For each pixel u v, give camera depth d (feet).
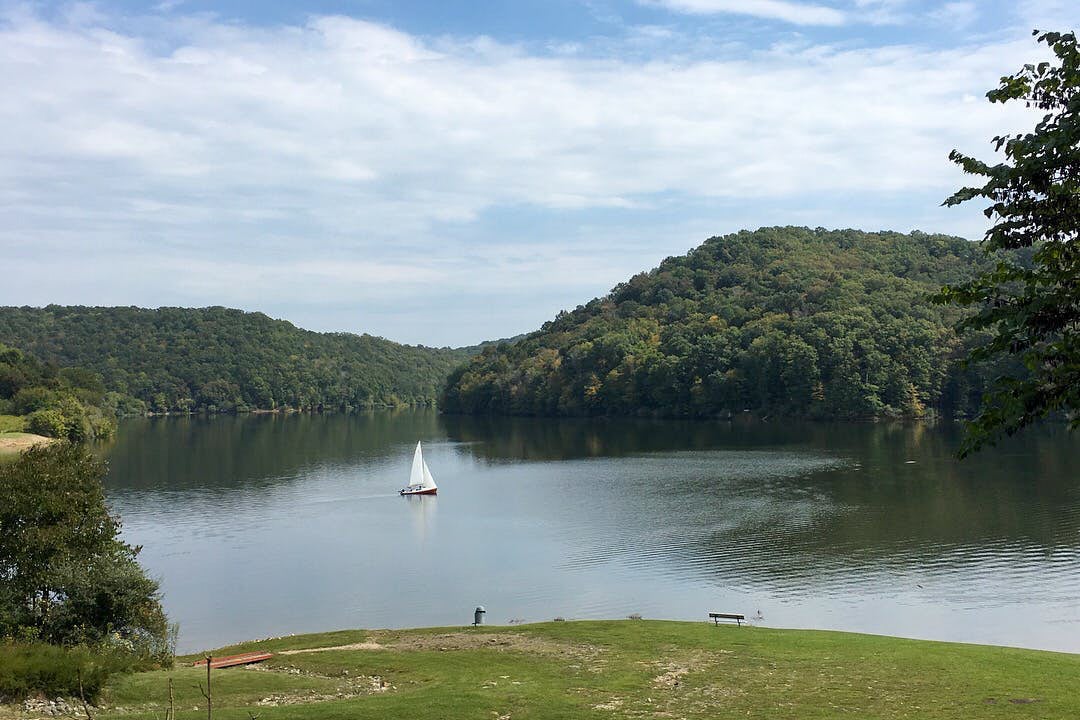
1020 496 190.49
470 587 135.03
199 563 154.61
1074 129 36.40
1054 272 39.70
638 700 65.82
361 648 90.63
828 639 87.97
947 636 103.45
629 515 188.24
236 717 57.72
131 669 73.82
